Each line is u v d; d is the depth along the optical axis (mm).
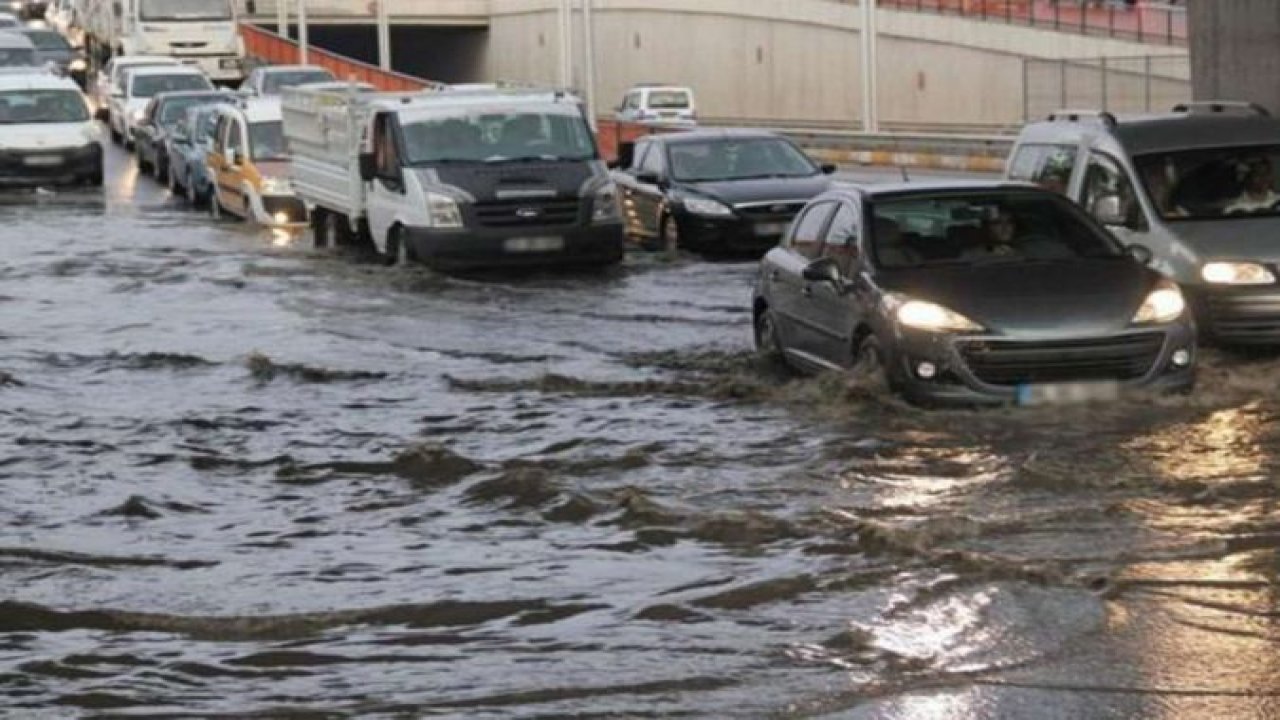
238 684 9836
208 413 18500
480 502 14148
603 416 17594
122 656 10383
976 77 69188
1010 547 12148
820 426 16469
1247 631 10203
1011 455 14938
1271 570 11422
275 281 29484
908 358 16516
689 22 87438
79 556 12688
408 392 19422
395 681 9812
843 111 78000
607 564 12164
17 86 49438
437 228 29312
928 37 71500
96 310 26688
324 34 108188
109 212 42812
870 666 9805
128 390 20047
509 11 99625
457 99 30734
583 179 29828
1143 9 60094
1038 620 10516
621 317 24828
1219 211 19969
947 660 9844
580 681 9711
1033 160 22047
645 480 14719
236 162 39594
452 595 11469
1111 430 15719
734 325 23828
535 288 28156
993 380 16328
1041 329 16281
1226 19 29219
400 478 15195
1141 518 12820
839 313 17781
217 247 34844
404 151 30141
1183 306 16781
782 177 32906
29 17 101500
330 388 19812
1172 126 20797
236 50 69875
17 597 11641
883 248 17625
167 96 52094
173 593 11719
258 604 11391
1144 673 9523
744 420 16984
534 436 16812
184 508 14305
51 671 10141
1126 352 16406
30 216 41969
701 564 12078
